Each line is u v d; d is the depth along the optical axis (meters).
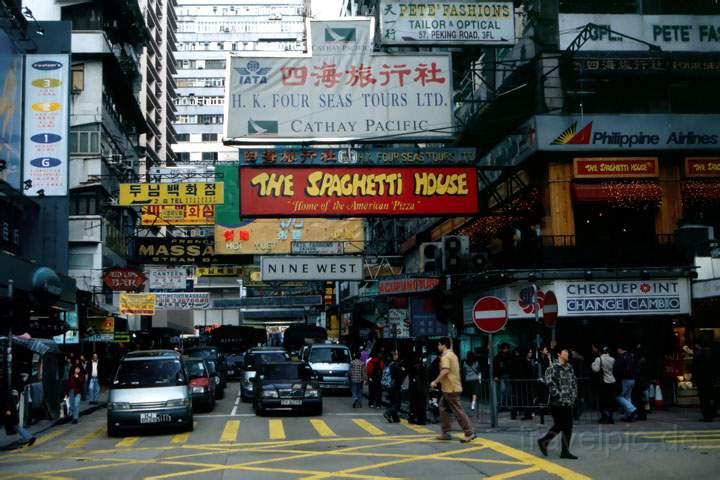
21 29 30.73
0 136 26.58
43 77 27.36
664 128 22.62
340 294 57.09
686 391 20.05
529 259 22.20
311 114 23.45
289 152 22.33
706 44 24.50
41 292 23.45
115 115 48.88
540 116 22.39
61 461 12.87
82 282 40.88
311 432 16.53
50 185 26.95
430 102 23.78
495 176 26.30
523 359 18.30
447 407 14.55
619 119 22.53
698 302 20.98
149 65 82.44
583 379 17.61
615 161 22.45
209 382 22.53
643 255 21.73
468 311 25.59
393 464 11.44
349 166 22.44
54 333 29.73
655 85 23.80
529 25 24.48
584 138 22.34
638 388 17.20
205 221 36.47
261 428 17.64
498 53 27.20
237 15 139.25
